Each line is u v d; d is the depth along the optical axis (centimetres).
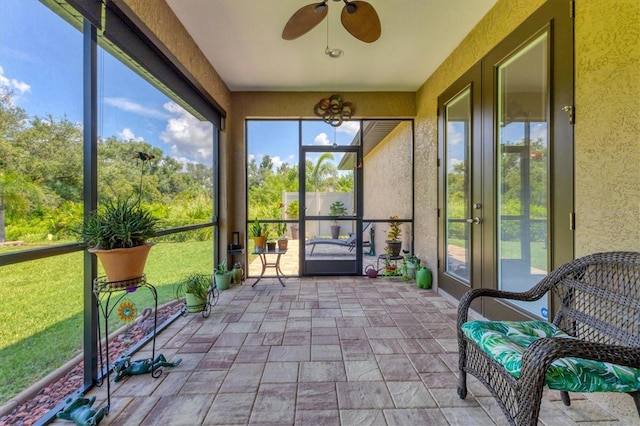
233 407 154
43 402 156
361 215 445
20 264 146
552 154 188
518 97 222
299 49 302
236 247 409
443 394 164
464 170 301
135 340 231
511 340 135
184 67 264
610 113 149
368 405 155
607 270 141
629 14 140
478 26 265
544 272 198
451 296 327
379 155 520
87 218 169
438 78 348
